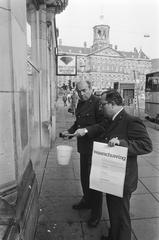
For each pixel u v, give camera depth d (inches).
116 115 95.6
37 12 248.4
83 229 120.0
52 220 126.6
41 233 115.9
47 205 141.9
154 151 273.7
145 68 3732.8
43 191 160.6
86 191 132.0
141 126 92.4
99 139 104.1
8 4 80.7
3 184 83.6
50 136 284.2
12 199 82.5
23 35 98.7
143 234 115.6
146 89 606.9
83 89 126.4
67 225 122.8
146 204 144.0
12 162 85.7
